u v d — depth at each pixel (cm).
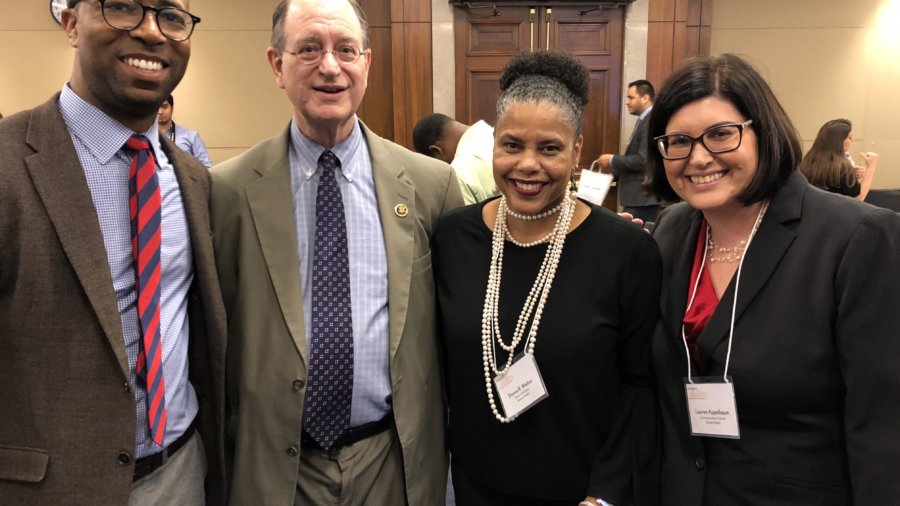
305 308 132
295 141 139
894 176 595
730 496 112
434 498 145
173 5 110
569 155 121
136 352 112
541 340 122
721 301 113
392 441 140
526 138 119
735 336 110
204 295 123
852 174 404
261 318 130
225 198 136
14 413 102
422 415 140
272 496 127
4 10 521
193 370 130
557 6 512
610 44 521
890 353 97
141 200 112
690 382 116
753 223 116
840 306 100
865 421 99
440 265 142
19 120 105
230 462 138
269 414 128
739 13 567
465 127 310
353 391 132
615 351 127
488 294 129
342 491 132
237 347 131
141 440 113
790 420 105
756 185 109
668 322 123
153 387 111
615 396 127
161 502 117
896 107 584
